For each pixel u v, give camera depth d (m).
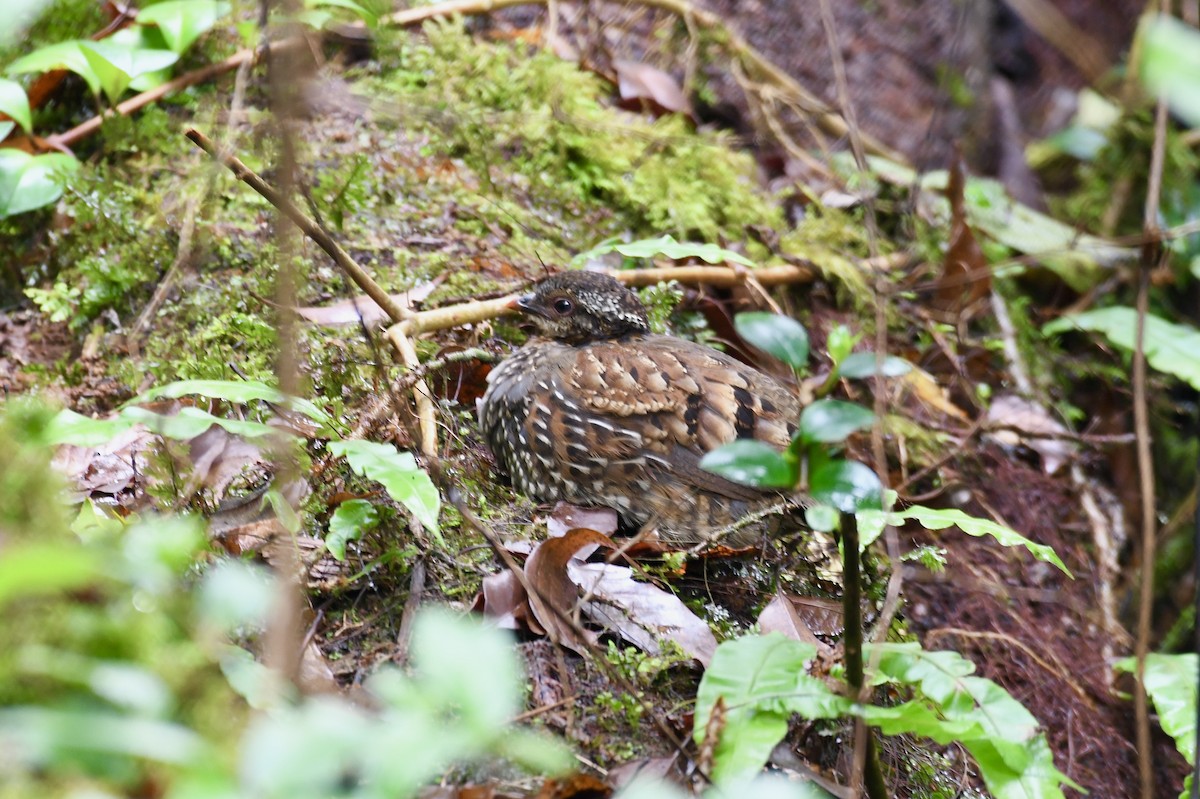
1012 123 15.18
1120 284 13.20
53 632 4.41
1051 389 12.15
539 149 11.71
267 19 7.58
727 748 5.84
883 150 13.70
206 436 7.25
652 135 12.09
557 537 7.08
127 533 5.04
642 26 13.67
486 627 6.78
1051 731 9.51
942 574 9.82
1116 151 13.73
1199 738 6.90
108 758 3.91
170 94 11.00
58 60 10.02
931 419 11.04
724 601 7.80
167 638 4.69
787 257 11.40
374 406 7.96
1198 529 8.44
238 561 6.67
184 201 9.88
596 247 10.31
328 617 6.79
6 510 4.98
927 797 7.29
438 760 5.70
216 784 3.56
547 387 8.48
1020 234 13.05
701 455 8.26
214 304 9.23
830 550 8.40
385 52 11.43
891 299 11.72
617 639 7.02
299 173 7.90
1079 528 11.04
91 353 9.14
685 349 8.88
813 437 4.98
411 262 10.01
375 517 7.05
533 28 13.16
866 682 6.22
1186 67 3.81
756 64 13.53
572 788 5.91
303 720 3.83
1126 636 10.39
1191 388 12.53
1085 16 14.82
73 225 9.88
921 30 15.57
